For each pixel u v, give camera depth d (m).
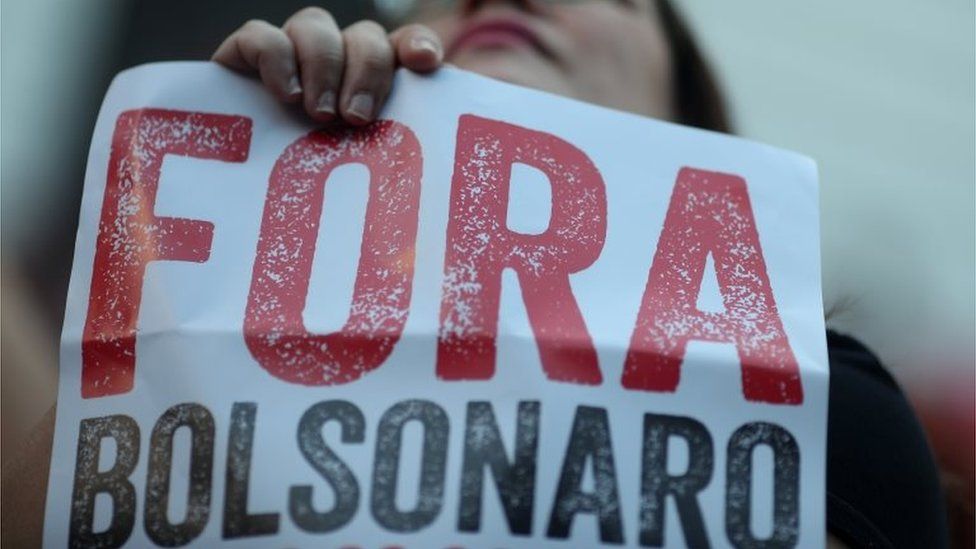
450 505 1.35
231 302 1.45
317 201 1.51
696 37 2.20
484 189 1.51
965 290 4.85
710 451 1.41
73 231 3.68
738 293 1.52
